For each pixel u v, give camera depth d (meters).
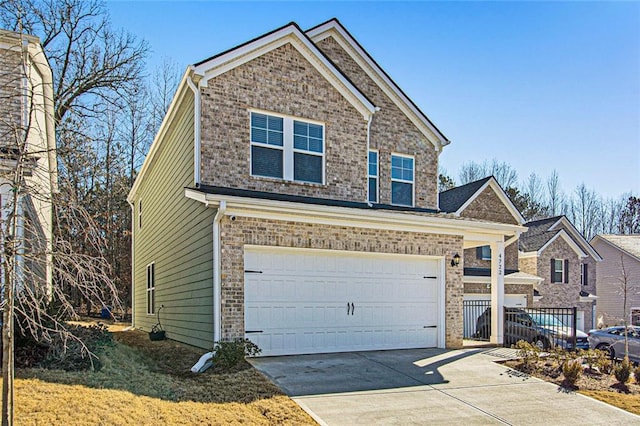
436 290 12.67
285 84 12.15
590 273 31.11
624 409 7.90
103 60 21.28
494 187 22.97
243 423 6.23
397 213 11.59
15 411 5.38
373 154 14.87
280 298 10.53
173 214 14.04
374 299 11.76
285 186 11.84
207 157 10.93
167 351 10.94
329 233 11.09
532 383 9.12
